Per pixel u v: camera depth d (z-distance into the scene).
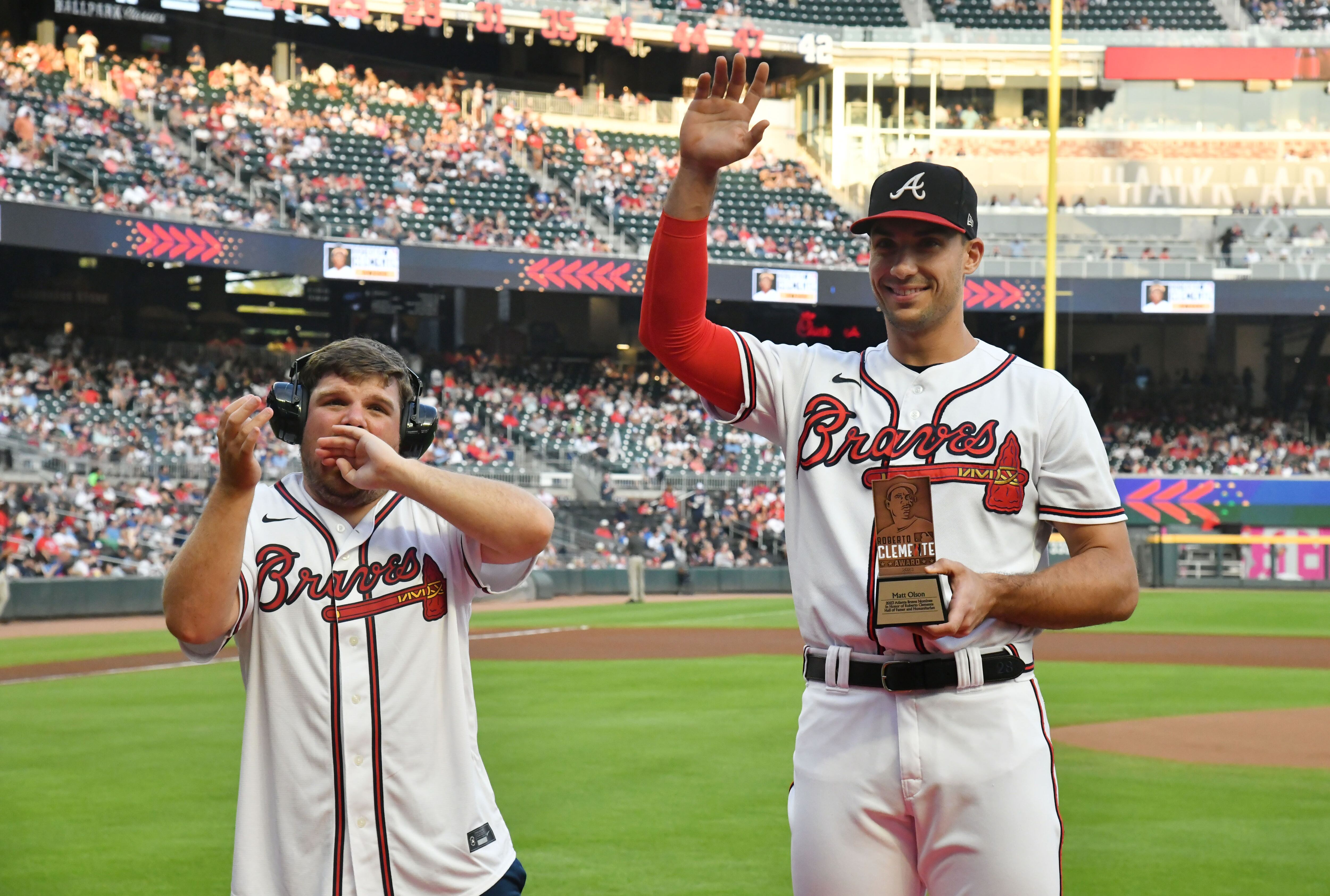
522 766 8.18
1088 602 2.72
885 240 2.87
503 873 2.69
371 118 34.47
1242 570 33.41
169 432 28.56
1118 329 37.94
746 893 5.30
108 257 26.83
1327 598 28.31
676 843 6.16
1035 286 32.56
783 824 6.55
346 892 2.54
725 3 37.28
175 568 2.51
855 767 2.79
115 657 15.59
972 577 2.59
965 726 2.72
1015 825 2.70
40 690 12.31
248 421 2.43
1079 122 37.25
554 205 34.12
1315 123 36.72
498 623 21.41
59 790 7.44
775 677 13.45
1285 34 36.06
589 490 31.38
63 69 30.75
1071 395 2.88
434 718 2.65
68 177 27.81
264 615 2.62
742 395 3.02
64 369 28.58
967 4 37.97
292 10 32.38
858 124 37.06
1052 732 9.81
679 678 13.38
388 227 31.19
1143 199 36.31
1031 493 2.83
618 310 36.25
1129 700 11.84
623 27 34.91
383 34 36.97
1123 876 5.60
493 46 38.22
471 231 32.06
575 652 16.47
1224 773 8.12
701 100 2.83
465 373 34.09
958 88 37.38
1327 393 37.03
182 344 32.09
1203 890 5.37
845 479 2.88
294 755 2.58
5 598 21.53
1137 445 35.53
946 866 2.76
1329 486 33.22
